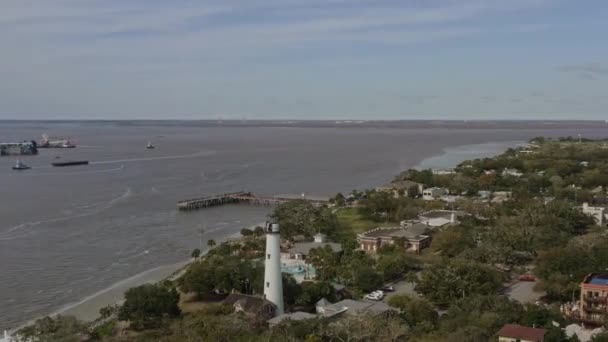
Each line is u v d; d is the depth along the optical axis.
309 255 175.12
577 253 151.62
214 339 108.38
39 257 187.62
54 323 121.19
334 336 108.88
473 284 136.62
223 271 144.75
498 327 109.31
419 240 190.50
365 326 109.94
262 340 105.19
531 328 105.50
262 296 132.25
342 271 154.50
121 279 166.25
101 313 131.88
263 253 179.75
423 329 113.06
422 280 141.75
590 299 124.38
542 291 144.38
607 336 102.94
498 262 168.62
